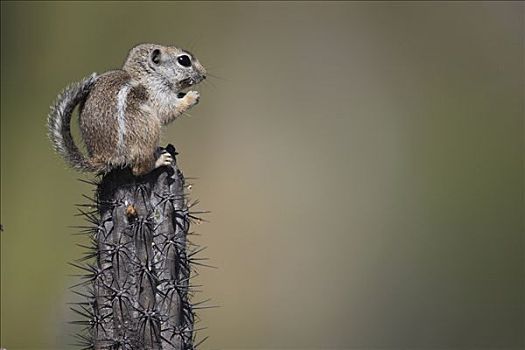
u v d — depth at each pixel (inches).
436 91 958.4
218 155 878.4
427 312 815.7
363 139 918.4
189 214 330.0
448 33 978.7
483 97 960.3
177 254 322.7
